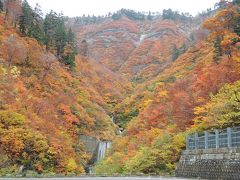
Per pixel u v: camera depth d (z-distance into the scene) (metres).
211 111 32.25
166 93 59.41
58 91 69.62
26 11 86.56
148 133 45.25
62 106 62.44
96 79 118.00
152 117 51.19
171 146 35.94
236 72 43.00
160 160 35.97
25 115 46.66
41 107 54.12
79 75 94.25
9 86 53.66
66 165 43.47
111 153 52.62
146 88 100.38
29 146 40.69
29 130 42.28
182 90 53.00
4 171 35.34
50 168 41.47
